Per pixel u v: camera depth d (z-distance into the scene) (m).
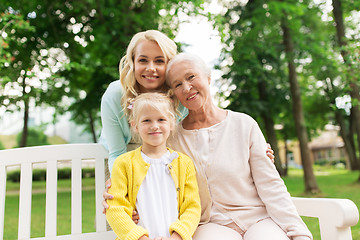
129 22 7.38
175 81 1.68
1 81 4.94
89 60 8.06
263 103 11.05
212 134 1.72
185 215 1.49
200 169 1.65
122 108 1.81
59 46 8.00
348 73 5.86
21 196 1.79
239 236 1.51
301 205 1.62
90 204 6.42
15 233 4.10
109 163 1.81
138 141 1.92
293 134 16.70
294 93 8.64
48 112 11.98
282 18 8.83
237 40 9.03
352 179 11.13
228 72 10.80
